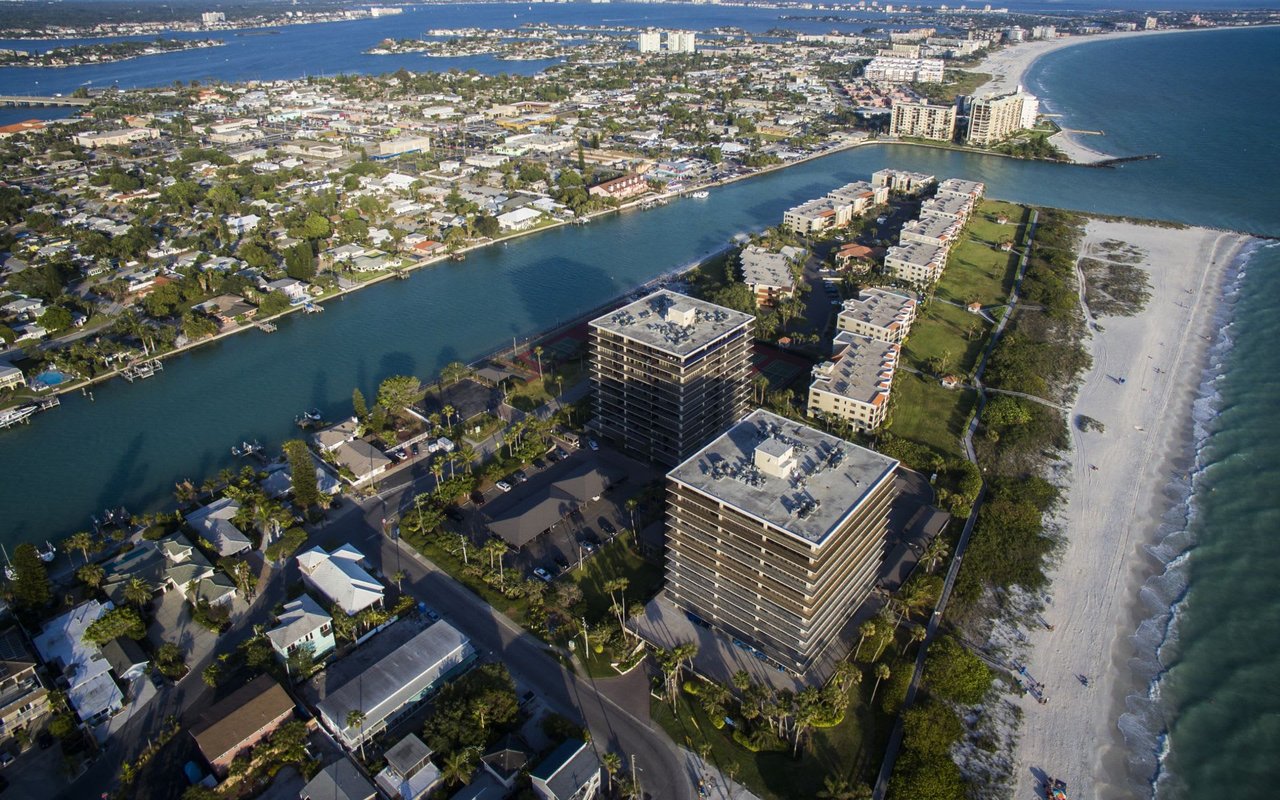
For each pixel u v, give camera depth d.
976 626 199.75
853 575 184.75
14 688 174.25
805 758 164.50
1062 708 179.00
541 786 150.75
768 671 179.62
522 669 185.62
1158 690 184.38
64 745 168.12
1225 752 169.50
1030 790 160.12
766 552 169.00
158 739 167.88
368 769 161.38
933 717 168.00
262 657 183.50
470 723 166.12
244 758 160.62
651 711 175.38
